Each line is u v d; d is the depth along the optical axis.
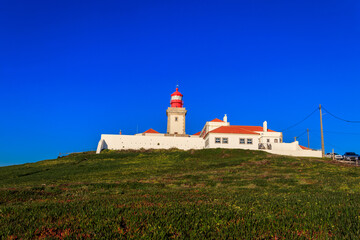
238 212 9.78
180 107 83.69
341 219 8.75
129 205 11.24
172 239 7.22
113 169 37.97
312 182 23.67
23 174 36.66
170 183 24.67
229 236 7.36
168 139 67.19
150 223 8.33
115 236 7.29
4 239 7.17
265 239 7.27
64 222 8.51
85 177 31.31
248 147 57.69
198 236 7.36
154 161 47.16
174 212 9.67
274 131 73.25
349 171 30.72
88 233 7.49
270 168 34.19
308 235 7.44
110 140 65.81
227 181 25.14
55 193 18.95
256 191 18.48
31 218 9.21
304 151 54.25
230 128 60.69
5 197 16.52
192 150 56.75
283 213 9.79
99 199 13.86
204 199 13.84
